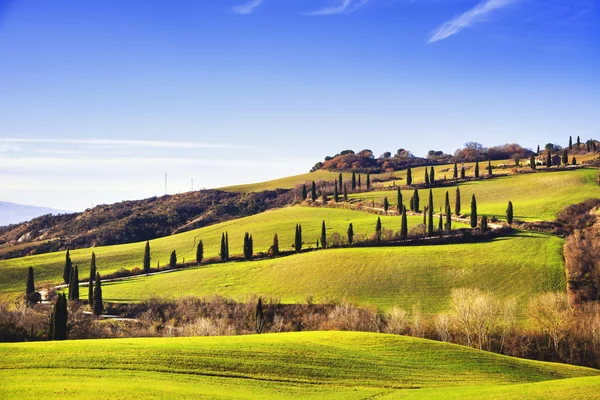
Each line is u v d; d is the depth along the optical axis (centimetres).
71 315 8838
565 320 8175
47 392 3897
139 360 4891
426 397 4559
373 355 5903
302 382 4847
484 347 8075
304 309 10269
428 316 9631
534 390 4544
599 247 11500
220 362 5053
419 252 12712
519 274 10988
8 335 8325
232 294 11638
